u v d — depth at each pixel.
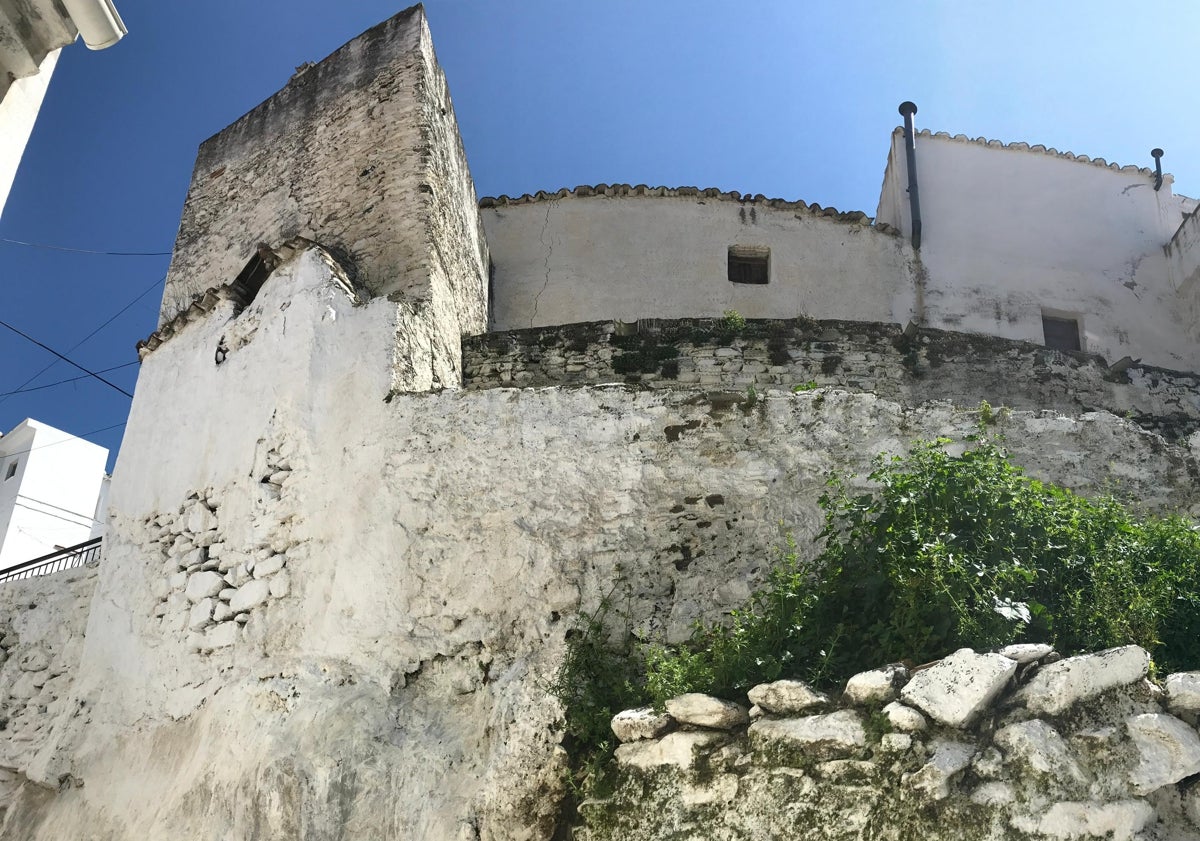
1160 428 9.76
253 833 6.21
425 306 9.06
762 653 5.70
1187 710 4.51
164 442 9.16
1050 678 4.62
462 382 10.02
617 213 13.73
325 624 7.10
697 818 5.11
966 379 9.91
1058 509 6.19
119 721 8.03
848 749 4.85
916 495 6.12
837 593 5.98
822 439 7.26
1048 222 14.38
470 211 11.88
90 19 4.55
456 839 5.72
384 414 7.71
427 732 6.41
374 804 6.04
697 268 13.43
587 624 6.62
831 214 13.93
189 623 7.89
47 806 8.01
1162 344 13.88
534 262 13.37
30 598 10.09
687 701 5.40
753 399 7.40
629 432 7.33
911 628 5.45
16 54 4.58
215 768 6.77
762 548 6.90
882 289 13.59
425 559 7.09
